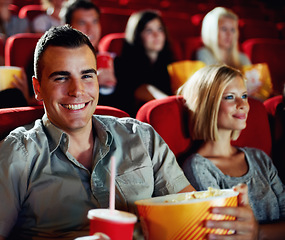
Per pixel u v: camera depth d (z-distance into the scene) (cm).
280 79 223
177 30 257
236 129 110
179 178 93
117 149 88
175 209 67
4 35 200
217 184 107
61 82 81
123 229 59
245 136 123
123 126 92
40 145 82
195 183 105
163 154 93
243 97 110
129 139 90
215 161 110
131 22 182
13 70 127
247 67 195
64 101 81
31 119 93
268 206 110
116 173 87
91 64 82
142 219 70
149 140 93
